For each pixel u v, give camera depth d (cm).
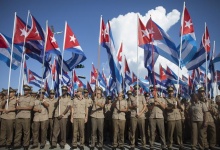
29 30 1131
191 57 1117
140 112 936
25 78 1315
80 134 945
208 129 965
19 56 1205
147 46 1086
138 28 1086
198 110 912
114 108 974
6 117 964
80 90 981
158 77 1524
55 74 1318
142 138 956
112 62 1102
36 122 973
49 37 1129
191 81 1598
